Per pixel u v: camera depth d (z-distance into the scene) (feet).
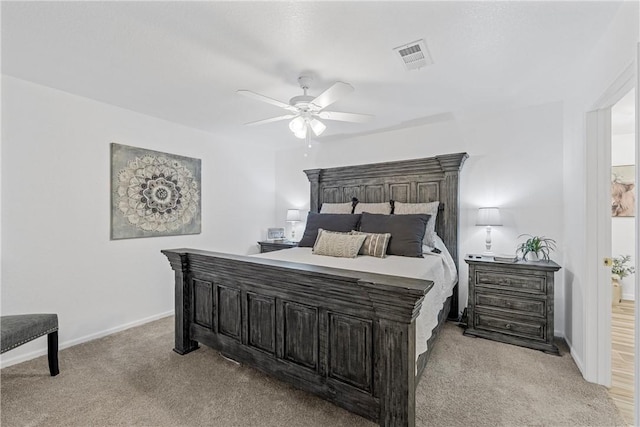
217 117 10.83
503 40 6.01
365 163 13.16
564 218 9.12
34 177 8.00
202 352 8.17
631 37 4.69
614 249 13.30
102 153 9.38
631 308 12.04
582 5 5.00
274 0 4.87
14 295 7.66
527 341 8.42
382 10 5.11
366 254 9.39
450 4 4.96
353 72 7.36
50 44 6.17
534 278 8.40
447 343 8.66
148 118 10.63
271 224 16.03
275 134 13.17
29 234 7.91
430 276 7.07
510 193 10.11
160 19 5.37
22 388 6.48
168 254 8.23
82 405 5.90
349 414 5.62
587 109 6.81
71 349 8.36
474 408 5.77
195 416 5.57
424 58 6.72
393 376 4.65
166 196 11.13
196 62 6.91
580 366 7.18
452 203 10.66
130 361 7.66
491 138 10.40
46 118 8.20
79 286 8.85
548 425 5.33
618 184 13.26
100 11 5.13
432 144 11.51
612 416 5.56
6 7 4.99
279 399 6.07
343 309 5.33
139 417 5.55
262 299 6.53
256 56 6.63
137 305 10.27
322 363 5.61
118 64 7.01
